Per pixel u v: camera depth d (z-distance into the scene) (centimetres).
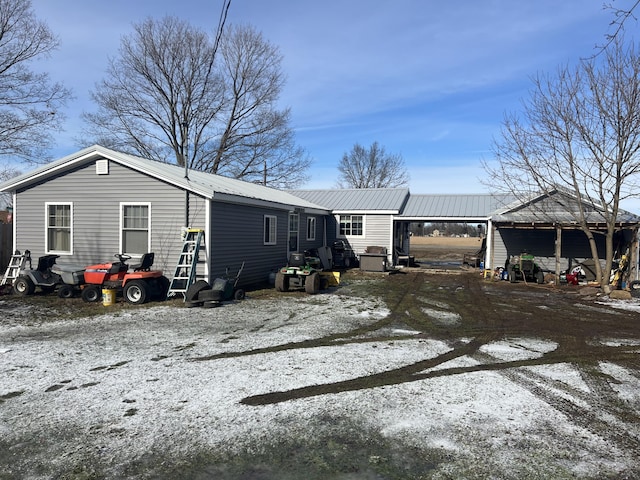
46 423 412
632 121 1285
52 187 1280
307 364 591
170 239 1178
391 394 491
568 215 1725
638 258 1554
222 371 558
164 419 422
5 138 2016
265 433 397
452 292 1353
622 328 859
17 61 2012
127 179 1211
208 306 1002
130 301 1030
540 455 367
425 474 337
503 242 1928
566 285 1571
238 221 1323
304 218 1933
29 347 659
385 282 1580
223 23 1084
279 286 1269
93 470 336
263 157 3212
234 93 3088
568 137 1401
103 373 545
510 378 552
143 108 2917
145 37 2806
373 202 2259
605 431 413
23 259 1231
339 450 370
